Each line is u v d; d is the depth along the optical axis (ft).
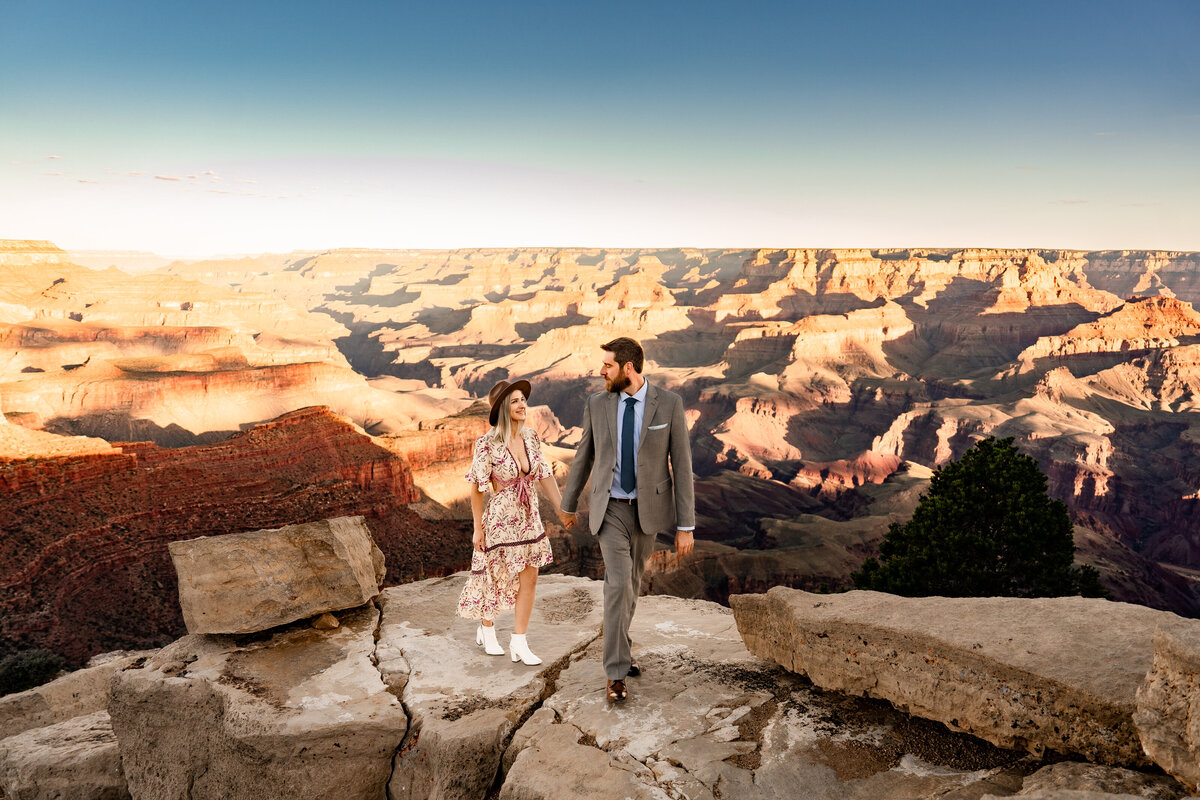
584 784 15.56
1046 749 15.07
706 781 15.53
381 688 20.61
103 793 23.02
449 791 17.62
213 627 22.98
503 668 21.86
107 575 175.01
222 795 19.67
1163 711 12.63
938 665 16.79
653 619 26.50
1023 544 76.74
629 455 19.47
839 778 15.44
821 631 19.06
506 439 22.12
